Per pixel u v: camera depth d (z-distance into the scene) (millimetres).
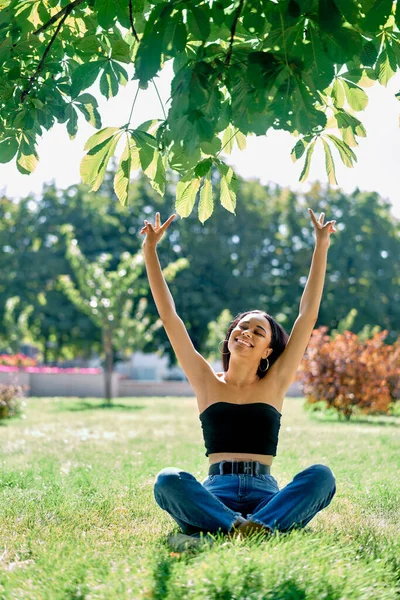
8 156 4238
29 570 2988
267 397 3801
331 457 7430
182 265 26594
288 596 2482
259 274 36781
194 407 18922
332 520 4176
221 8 3059
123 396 27547
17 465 6582
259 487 3584
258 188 38844
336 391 14898
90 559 3076
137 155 3633
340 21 2883
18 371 25156
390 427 12727
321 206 38469
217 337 29562
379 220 38062
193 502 3375
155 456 7359
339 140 3857
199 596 2480
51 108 4066
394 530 3988
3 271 35812
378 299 36188
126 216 37875
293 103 2990
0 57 3943
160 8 2992
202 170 3695
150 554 3109
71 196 37438
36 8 4062
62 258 35375
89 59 3854
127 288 24984
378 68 3676
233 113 3070
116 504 4570
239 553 2822
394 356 15609
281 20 2980
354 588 2615
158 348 36469
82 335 34750
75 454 7590
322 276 4117
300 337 3951
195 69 2965
